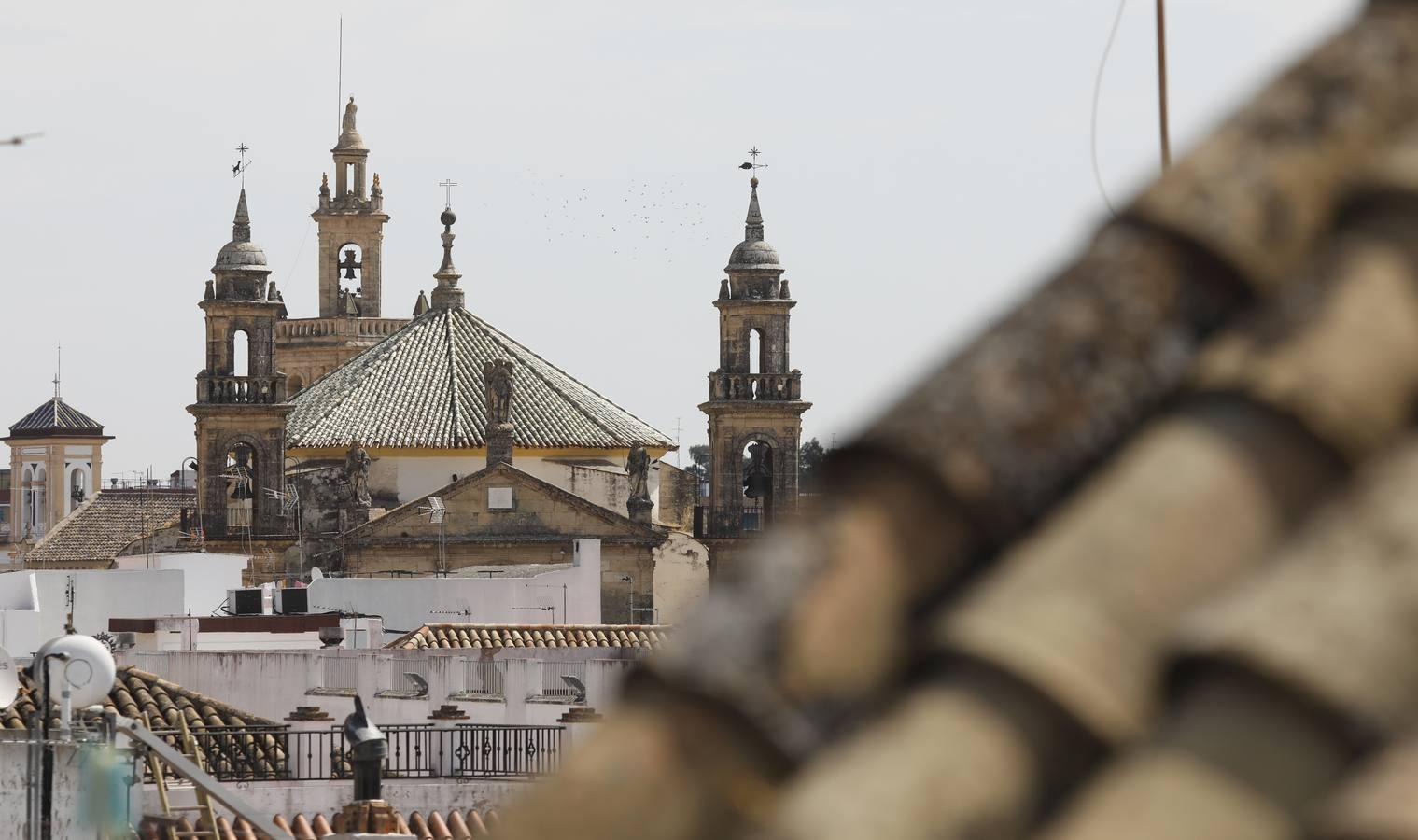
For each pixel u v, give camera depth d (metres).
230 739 148.62
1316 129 12.75
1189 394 11.77
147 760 117.88
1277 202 12.43
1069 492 11.68
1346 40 13.35
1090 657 10.70
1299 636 10.21
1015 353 12.07
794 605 11.17
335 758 147.12
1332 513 10.97
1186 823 9.98
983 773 10.45
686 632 11.21
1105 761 10.52
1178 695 10.46
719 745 10.89
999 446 11.70
